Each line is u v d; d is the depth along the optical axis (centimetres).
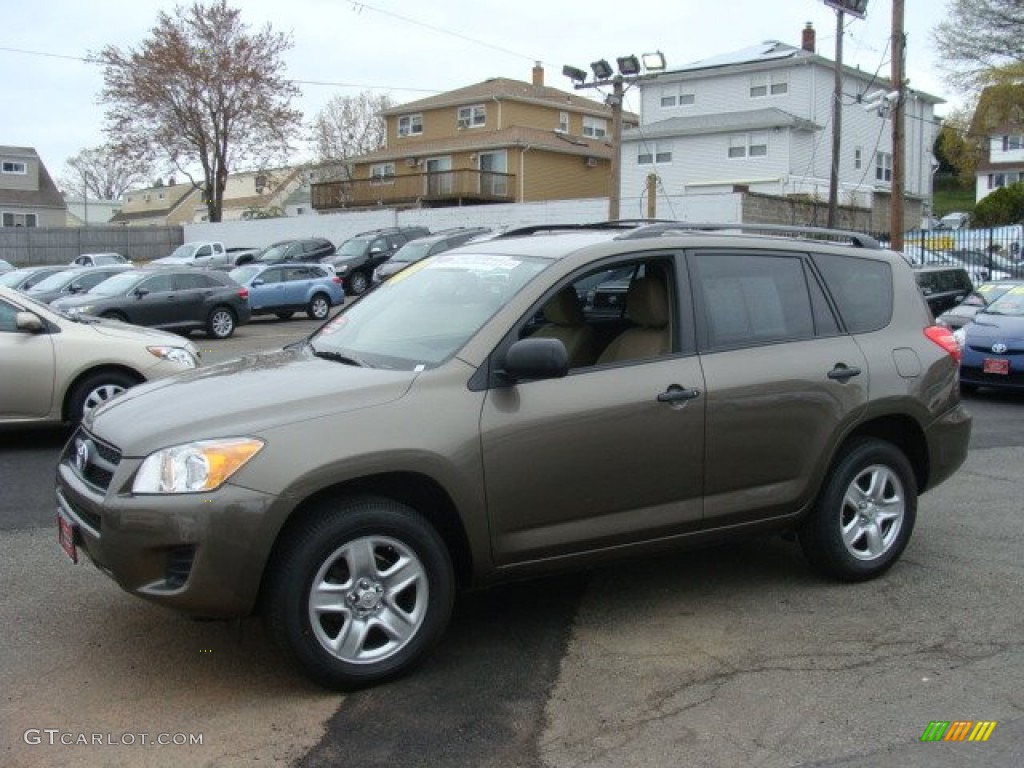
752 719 377
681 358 465
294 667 393
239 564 370
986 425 1052
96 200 9594
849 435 520
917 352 539
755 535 496
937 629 467
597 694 397
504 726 369
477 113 4931
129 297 1992
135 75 4603
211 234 4472
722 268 492
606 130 5341
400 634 403
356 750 351
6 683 404
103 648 438
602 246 465
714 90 4256
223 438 377
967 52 4056
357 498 394
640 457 447
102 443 408
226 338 2152
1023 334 1201
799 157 3978
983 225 4694
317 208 5050
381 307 505
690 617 481
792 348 497
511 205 3631
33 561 553
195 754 348
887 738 362
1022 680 411
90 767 340
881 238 3114
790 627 469
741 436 474
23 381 838
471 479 407
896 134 2253
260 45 4762
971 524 651
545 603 500
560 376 413
